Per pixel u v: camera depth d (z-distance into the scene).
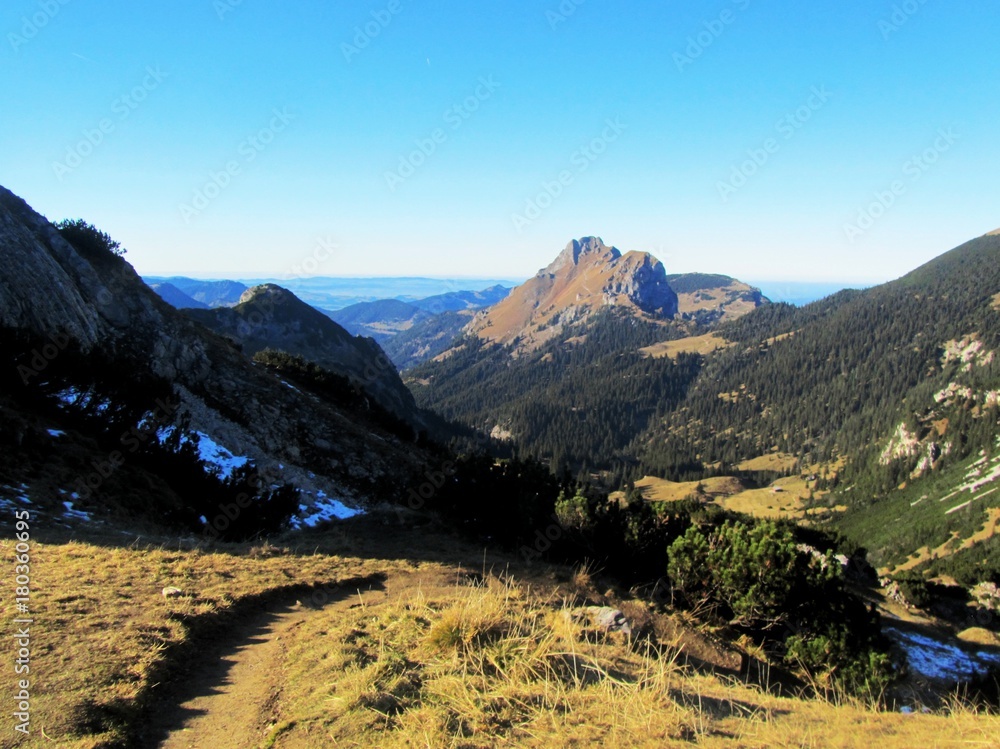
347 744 5.12
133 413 24.03
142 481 19.69
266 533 20.75
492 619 7.75
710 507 39.34
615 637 9.12
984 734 5.39
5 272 25.94
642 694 6.07
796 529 41.69
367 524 24.25
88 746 5.10
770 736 5.28
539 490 22.05
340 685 6.26
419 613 9.16
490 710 5.60
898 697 13.96
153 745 5.50
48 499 15.53
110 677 6.53
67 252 32.91
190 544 15.48
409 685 6.21
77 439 20.03
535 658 6.81
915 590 39.22
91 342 29.27
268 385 37.91
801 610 15.02
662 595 17.58
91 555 12.05
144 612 8.91
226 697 6.68
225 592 10.81
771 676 12.66
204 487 22.09
